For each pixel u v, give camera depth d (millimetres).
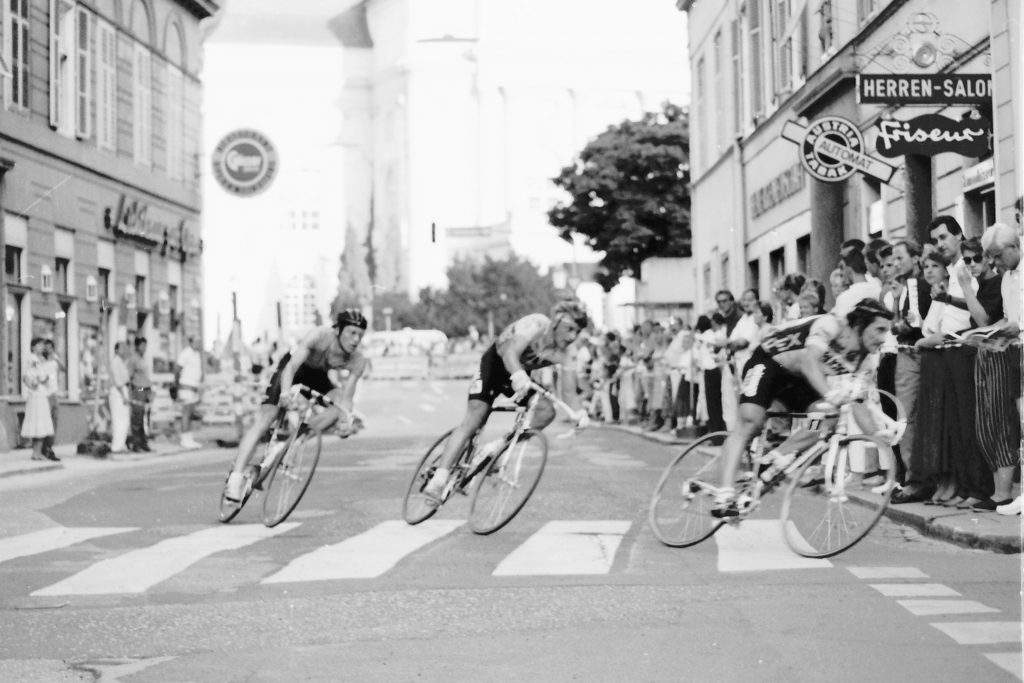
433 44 194250
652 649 9086
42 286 40125
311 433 15789
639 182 93312
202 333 57375
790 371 13023
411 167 192500
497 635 9633
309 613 10492
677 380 33688
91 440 33562
